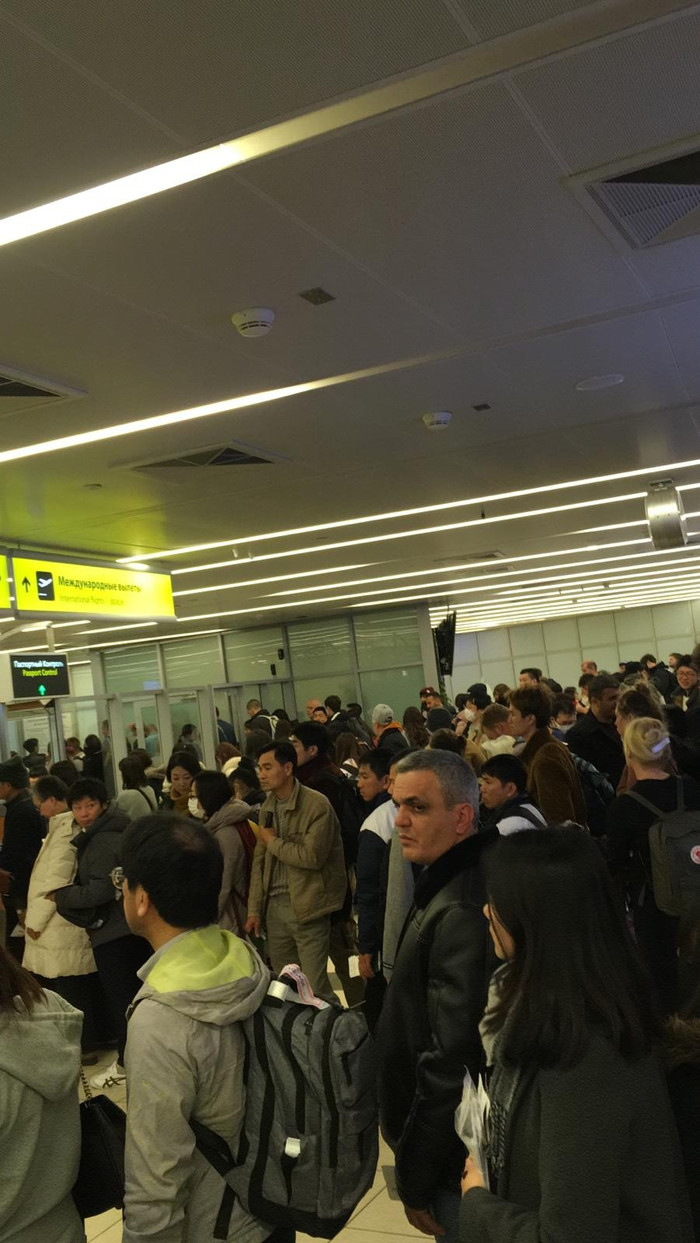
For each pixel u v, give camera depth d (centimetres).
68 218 486
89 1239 406
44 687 1291
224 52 379
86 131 418
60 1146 207
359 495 1232
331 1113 214
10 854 762
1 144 420
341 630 2677
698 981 171
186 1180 207
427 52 396
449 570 2080
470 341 744
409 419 931
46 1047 203
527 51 403
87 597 1338
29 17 346
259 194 488
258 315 623
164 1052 206
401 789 263
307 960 552
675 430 1102
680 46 411
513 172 502
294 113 425
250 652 2714
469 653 4747
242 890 609
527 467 1198
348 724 1148
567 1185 153
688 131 480
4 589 1199
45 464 901
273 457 988
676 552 2305
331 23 370
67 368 679
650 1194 155
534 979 167
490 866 180
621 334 775
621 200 545
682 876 396
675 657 1377
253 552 1543
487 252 595
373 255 576
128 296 581
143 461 930
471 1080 199
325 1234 212
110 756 1492
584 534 1816
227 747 959
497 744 579
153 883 221
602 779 585
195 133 430
